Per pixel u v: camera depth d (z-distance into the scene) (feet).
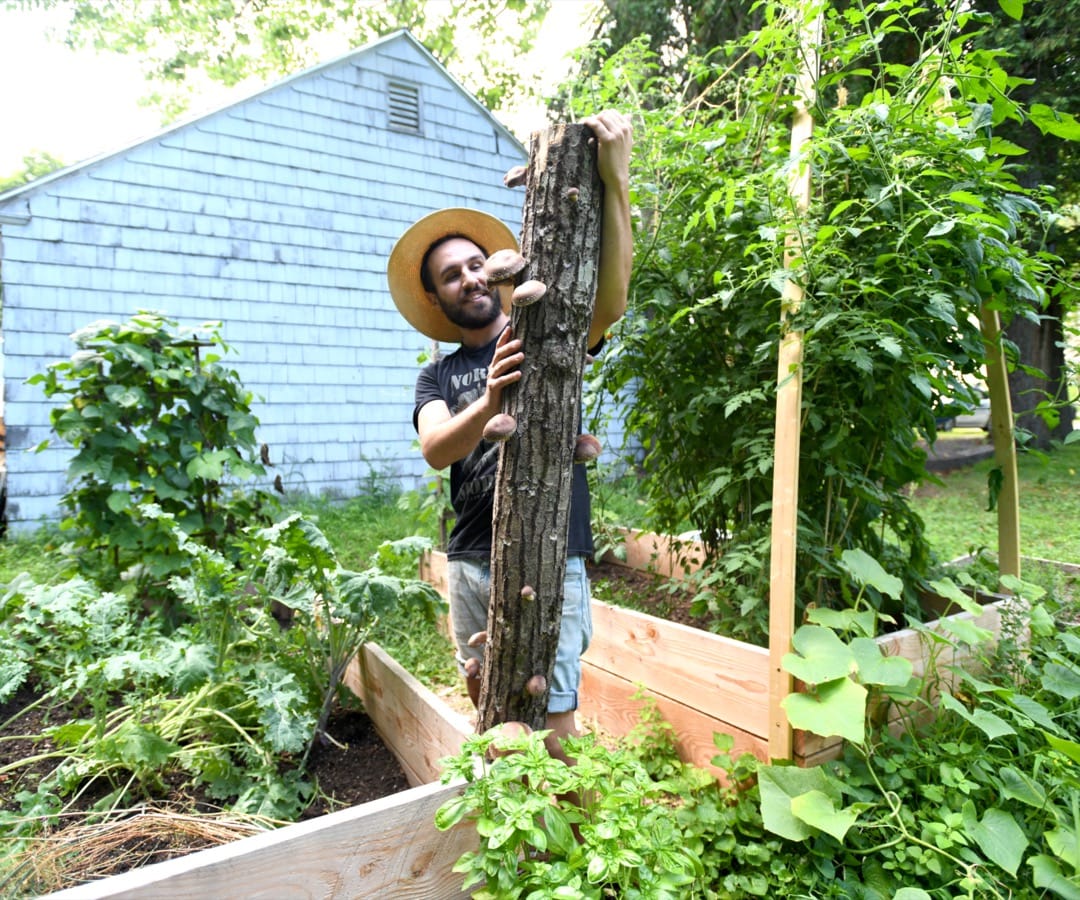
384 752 7.50
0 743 7.27
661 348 9.70
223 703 7.42
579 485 6.18
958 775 6.05
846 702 5.89
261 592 8.46
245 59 58.80
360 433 25.95
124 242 21.20
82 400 11.50
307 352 24.66
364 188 25.50
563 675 5.80
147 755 6.00
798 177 7.18
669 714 8.05
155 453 11.48
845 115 7.53
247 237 23.27
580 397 5.01
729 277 8.21
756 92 8.38
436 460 5.34
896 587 6.77
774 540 6.69
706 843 6.31
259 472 12.35
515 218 29.22
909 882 5.65
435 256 6.18
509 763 4.25
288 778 6.57
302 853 4.32
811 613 6.75
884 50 19.79
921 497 23.25
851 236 7.22
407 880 4.70
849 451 7.97
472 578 6.09
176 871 3.93
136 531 11.01
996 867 5.78
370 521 22.54
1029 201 7.88
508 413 4.84
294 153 23.98
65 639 8.43
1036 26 21.25
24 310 19.84
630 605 10.87
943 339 8.07
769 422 8.66
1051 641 8.38
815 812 5.57
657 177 9.60
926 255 6.93
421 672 11.09
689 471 10.16
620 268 5.13
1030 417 29.63
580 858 4.03
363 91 25.20
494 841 3.85
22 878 4.80
